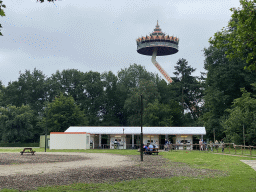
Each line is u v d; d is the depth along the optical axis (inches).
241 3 488.4
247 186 427.8
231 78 2188.7
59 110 3014.3
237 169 646.5
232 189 406.6
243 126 1630.2
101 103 3629.4
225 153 1348.4
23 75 3786.9
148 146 1373.0
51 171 602.9
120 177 518.3
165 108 3038.9
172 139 2464.3
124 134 2171.5
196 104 3700.8
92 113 3538.4
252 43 508.1
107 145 2327.8
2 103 3617.1
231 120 1755.7
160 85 3676.2
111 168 662.5
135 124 3125.0
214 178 510.0
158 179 496.4
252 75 2078.0
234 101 1963.6
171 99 3393.2
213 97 2203.5
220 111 2255.2
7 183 448.1
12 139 3147.1
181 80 3818.9
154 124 2977.4
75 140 1980.8
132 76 3703.3
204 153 1366.9
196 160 904.3
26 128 3218.5
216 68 2233.0
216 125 2230.6
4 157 1088.8
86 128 2242.9
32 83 3735.2
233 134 1737.2
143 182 468.1
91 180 483.8
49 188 409.4
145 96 3115.2
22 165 751.1
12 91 3654.0
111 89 3769.7
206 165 742.5
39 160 933.8
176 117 3127.5
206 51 2327.8
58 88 3676.2
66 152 1558.8
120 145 2167.8
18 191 390.9
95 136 2369.6
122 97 3676.2
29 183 450.6
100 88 3619.6
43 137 2458.2
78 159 981.8
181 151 1649.9
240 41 526.0
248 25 471.8
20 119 3088.1
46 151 1702.8
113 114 3688.5
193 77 3831.2
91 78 3681.1
